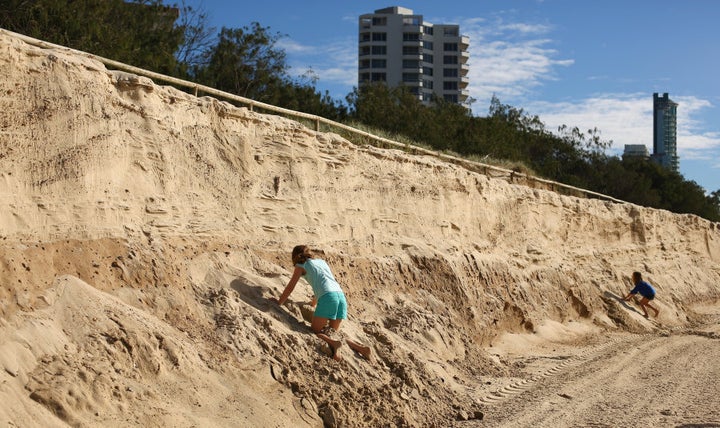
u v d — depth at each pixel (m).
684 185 52.62
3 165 7.77
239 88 25.20
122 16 20.97
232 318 9.02
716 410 10.94
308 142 13.02
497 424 9.92
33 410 6.15
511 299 18.05
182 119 10.47
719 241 37.53
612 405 11.25
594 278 23.81
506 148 33.12
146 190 9.51
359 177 14.52
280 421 7.96
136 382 7.20
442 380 11.38
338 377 9.13
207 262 9.88
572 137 46.81
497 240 19.48
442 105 35.62
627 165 52.97
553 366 14.73
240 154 11.39
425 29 102.62
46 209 8.06
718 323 26.03
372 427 8.80
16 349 6.56
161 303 8.59
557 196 23.69
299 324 9.89
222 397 7.79
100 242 8.52
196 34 25.27
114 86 9.55
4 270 7.19
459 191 18.11
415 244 15.44
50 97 8.47
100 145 8.90
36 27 16.00
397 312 13.06
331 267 12.46
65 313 7.36
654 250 30.09
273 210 11.77
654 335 21.09
